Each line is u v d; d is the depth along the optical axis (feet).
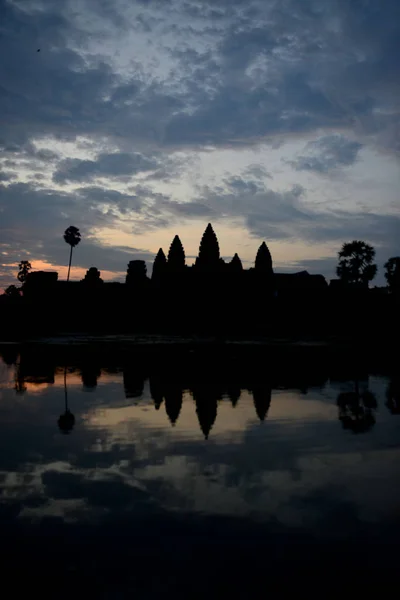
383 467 16.37
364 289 130.52
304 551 10.37
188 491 14.05
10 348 80.74
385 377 42.04
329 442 19.84
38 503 13.16
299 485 14.55
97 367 50.52
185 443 19.75
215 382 39.04
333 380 40.19
